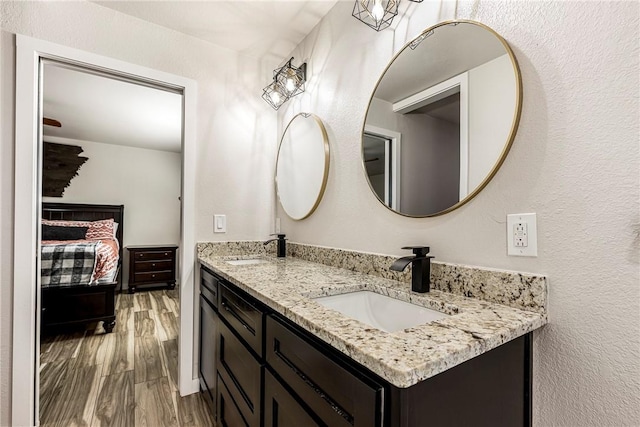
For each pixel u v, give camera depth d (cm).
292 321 89
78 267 289
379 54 144
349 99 162
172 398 185
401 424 56
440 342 65
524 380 84
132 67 182
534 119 88
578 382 79
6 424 150
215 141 210
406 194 126
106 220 424
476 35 103
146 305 388
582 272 78
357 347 62
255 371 108
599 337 75
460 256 108
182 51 199
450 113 110
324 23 184
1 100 151
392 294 114
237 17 185
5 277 151
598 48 77
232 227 214
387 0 135
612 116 74
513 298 90
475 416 70
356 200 156
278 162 230
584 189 78
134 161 482
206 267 185
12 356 151
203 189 204
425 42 120
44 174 414
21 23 155
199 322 196
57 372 213
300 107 207
